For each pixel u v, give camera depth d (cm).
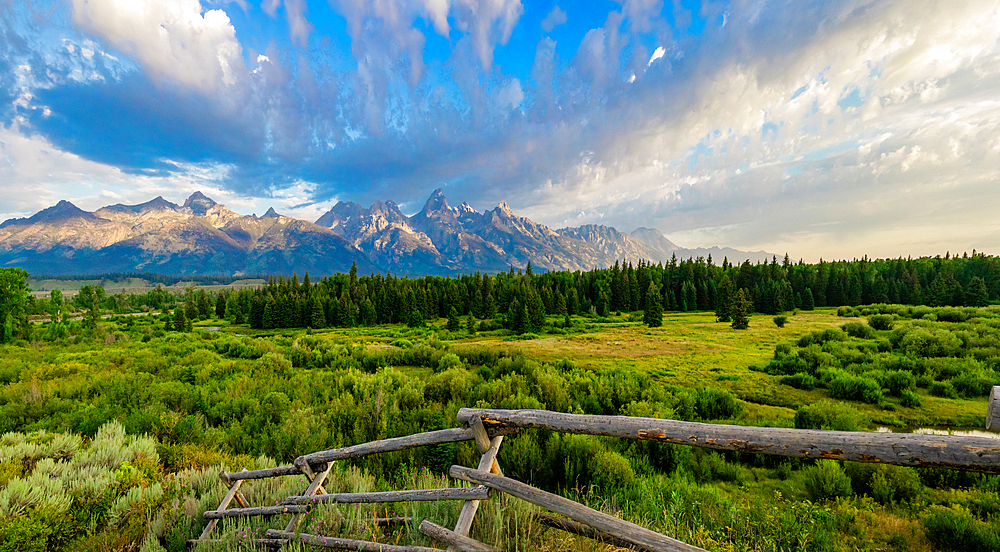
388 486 523
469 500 244
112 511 416
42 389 1134
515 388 1545
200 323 9044
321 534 317
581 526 262
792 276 9838
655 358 3497
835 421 1406
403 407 1185
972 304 7069
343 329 7469
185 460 616
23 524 363
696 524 473
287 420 904
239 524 371
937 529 578
